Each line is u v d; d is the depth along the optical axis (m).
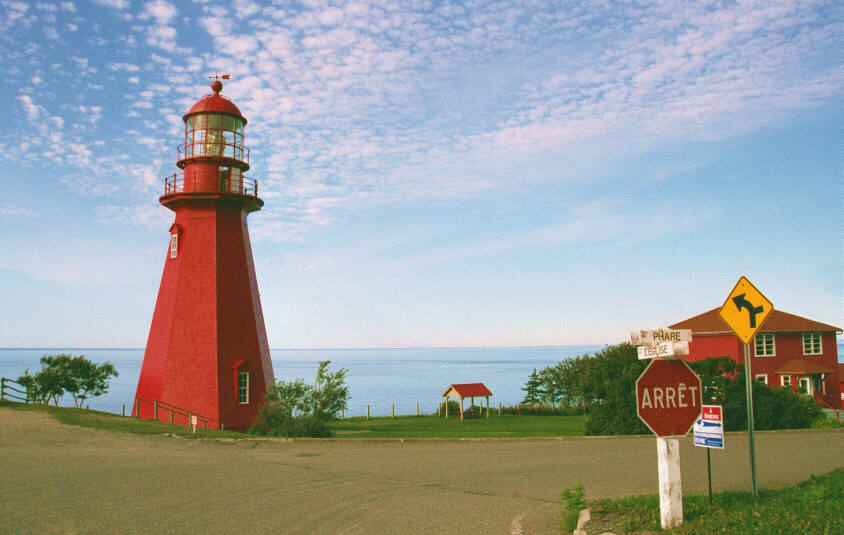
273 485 12.05
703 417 9.83
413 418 45.19
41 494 10.56
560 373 49.03
